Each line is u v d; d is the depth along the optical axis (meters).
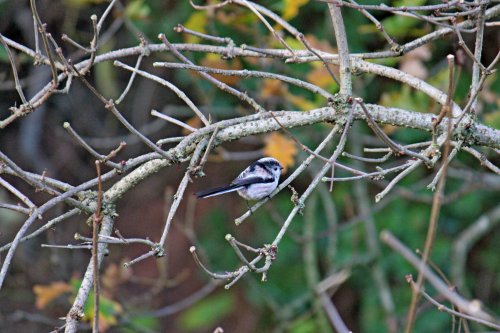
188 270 16.45
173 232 16.59
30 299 15.18
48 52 7.35
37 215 6.64
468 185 13.55
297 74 11.30
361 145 14.11
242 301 16.31
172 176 16.84
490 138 7.56
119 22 12.55
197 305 16.11
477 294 15.63
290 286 15.09
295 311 14.82
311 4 12.48
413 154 6.66
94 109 15.91
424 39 8.01
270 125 7.64
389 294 13.33
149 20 12.93
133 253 16.53
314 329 13.89
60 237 15.16
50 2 14.27
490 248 15.84
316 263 14.97
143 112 15.44
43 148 15.76
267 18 11.11
